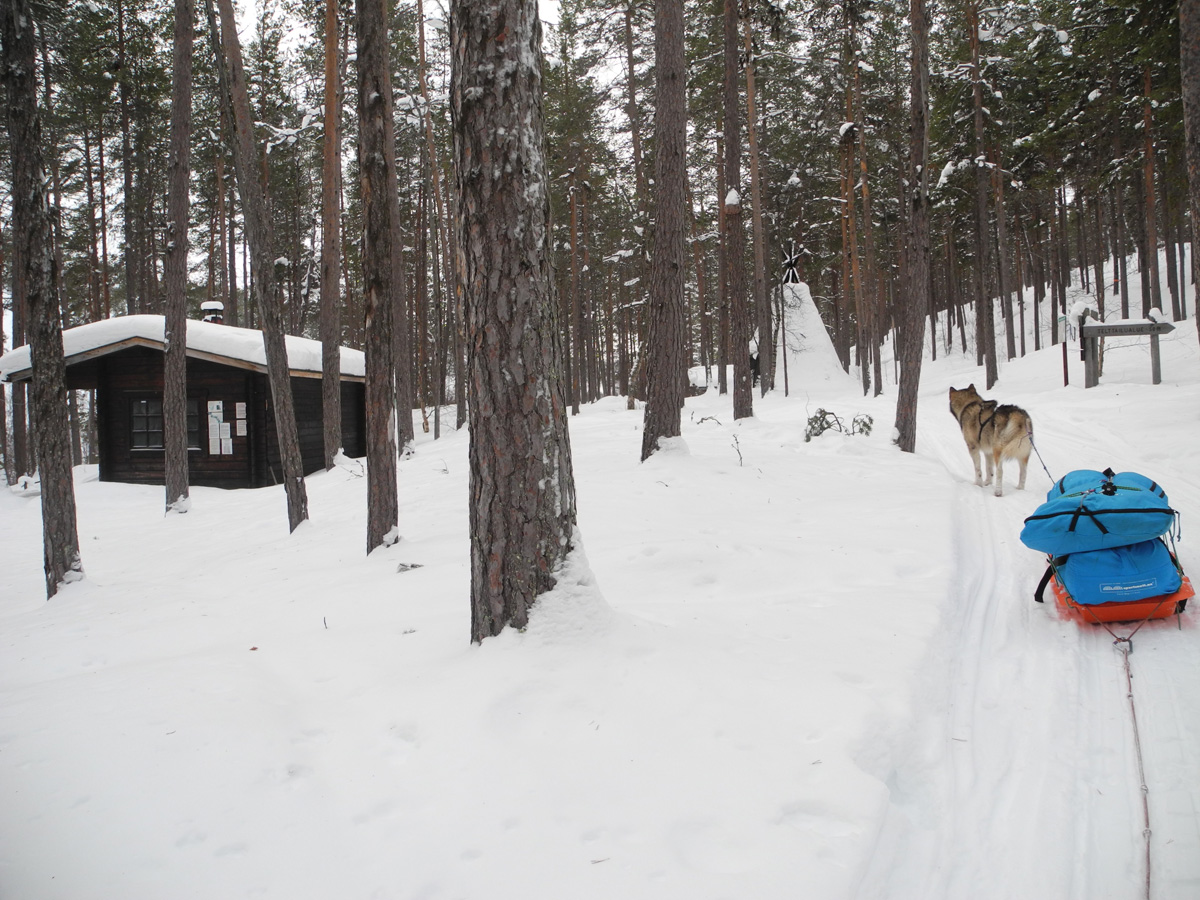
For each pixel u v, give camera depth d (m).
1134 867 2.49
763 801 2.62
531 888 2.26
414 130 24.95
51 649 5.47
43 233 7.80
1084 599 4.42
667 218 10.43
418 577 6.05
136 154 26.08
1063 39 21.36
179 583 7.76
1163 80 16.62
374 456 7.53
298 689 3.89
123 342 16.84
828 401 23.83
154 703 3.62
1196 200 9.86
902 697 3.41
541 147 3.79
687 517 7.57
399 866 2.41
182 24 12.31
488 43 3.60
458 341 23.73
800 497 8.50
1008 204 28.83
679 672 3.57
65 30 19.72
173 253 13.02
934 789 2.96
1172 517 4.28
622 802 2.66
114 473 18.27
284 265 28.53
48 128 22.45
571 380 32.59
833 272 39.50
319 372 18.39
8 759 3.12
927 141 11.51
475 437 3.90
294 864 2.44
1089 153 25.88
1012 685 3.84
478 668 3.66
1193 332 23.80
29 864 2.44
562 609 3.85
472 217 3.71
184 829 2.63
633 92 25.45
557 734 3.11
